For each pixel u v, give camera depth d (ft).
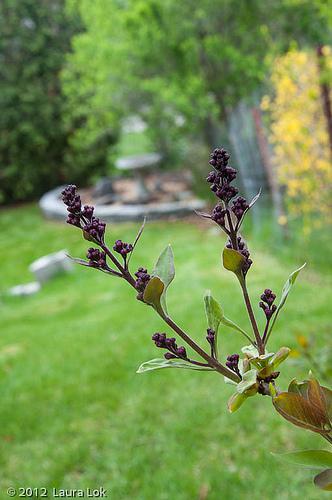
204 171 40.57
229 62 32.09
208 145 39.99
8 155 53.11
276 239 26.50
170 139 48.16
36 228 43.24
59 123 53.21
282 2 24.63
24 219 47.09
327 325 15.94
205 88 32.81
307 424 2.36
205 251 29.58
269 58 22.24
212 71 32.94
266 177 28.73
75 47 42.14
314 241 23.76
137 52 34.24
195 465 11.68
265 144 24.97
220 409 13.42
